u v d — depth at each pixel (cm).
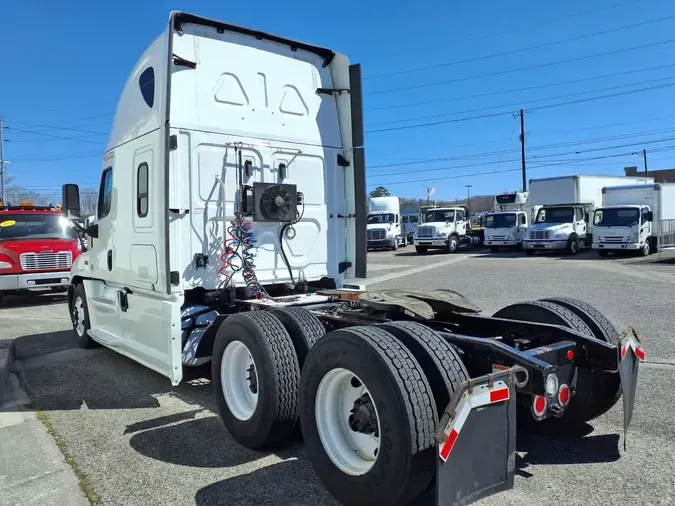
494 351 325
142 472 372
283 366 384
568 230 2502
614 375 385
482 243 3366
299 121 573
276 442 403
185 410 497
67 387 578
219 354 430
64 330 919
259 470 372
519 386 307
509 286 1341
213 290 511
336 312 468
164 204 472
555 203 2630
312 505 324
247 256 526
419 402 276
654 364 589
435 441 262
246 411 414
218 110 514
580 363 374
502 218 2891
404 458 272
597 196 2717
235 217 523
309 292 587
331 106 603
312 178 584
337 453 325
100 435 441
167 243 473
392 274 1764
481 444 270
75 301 775
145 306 517
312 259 584
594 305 998
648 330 762
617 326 793
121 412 496
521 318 440
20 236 1309
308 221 580
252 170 535
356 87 589
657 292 1162
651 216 2323
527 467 363
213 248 508
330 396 333
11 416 493
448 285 1398
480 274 1672
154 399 531
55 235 1349
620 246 2278
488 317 444
